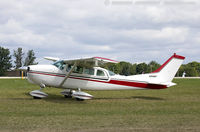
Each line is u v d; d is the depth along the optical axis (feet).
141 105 38.75
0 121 25.07
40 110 31.96
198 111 32.96
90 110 32.96
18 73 241.76
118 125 23.93
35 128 22.35
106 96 52.70
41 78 43.55
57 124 24.03
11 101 40.29
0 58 239.09
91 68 46.29
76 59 40.50
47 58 52.13
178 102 43.01
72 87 45.37
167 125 24.12
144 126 23.61
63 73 44.39
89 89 46.85
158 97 51.47
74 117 27.66
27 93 54.54
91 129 22.24
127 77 49.11
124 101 44.09
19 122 24.70
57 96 50.47
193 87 79.30
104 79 47.09
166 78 50.93
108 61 39.50
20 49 240.12
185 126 23.73
